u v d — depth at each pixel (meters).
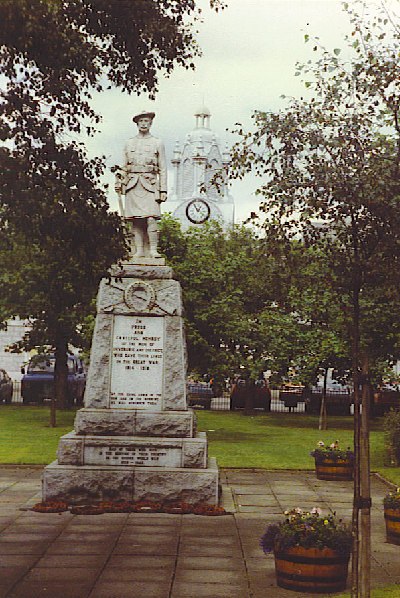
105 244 9.89
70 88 9.29
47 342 32.31
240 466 20.30
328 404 40.62
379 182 8.83
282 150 9.45
